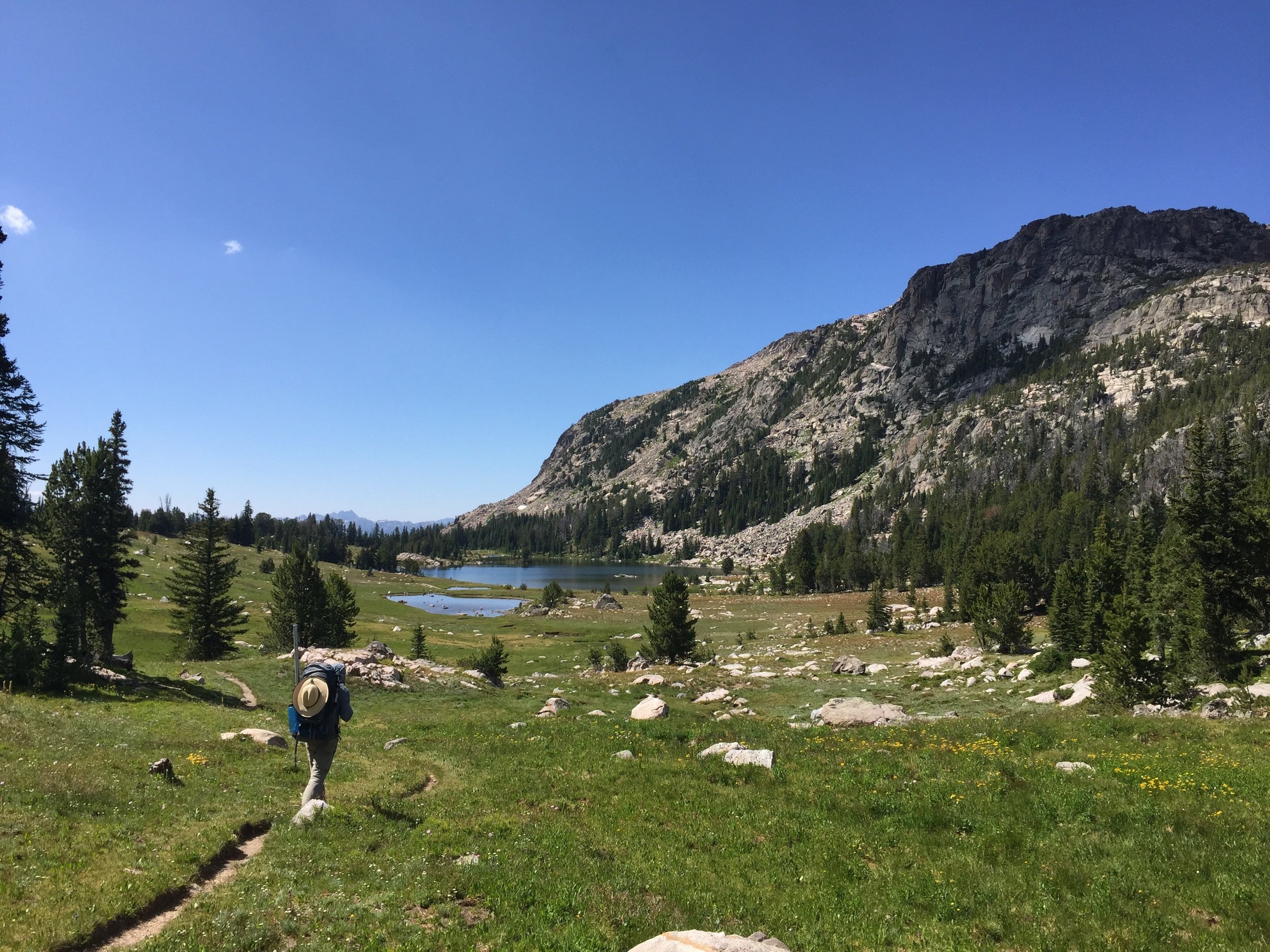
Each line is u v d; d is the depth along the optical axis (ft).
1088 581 170.40
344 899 32.53
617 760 66.49
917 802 51.31
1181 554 126.41
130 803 44.34
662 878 38.68
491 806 51.78
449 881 35.29
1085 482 599.57
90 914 28.17
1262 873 37.37
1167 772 55.83
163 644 221.46
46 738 61.62
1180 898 36.19
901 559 524.11
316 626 205.98
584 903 34.06
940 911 35.94
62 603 118.83
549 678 189.47
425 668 158.81
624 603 472.44
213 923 28.63
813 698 140.56
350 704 50.01
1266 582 121.29
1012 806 49.80
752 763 63.62
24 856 33.09
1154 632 133.90
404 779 60.85
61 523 146.61
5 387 118.62
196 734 78.89
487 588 603.26
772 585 558.97
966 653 179.73
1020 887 38.29
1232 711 81.66
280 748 72.33
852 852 43.65
